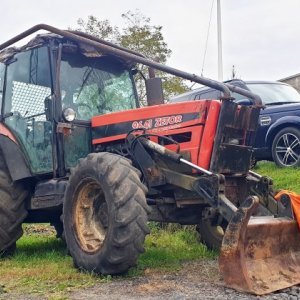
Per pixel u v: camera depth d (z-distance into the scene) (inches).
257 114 232.4
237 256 180.9
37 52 261.3
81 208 223.5
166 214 238.8
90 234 219.5
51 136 250.5
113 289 188.1
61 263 235.0
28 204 263.4
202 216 239.5
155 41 898.7
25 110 263.9
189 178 213.9
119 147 244.4
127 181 205.0
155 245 284.7
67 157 249.9
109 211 204.2
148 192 229.6
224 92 215.9
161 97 270.1
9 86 274.1
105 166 210.1
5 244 259.8
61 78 255.6
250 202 182.5
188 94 463.5
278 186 353.7
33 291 185.9
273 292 180.4
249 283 178.2
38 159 255.1
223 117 217.0
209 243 263.1
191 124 223.6
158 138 233.3
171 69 226.1
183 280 199.9
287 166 396.8
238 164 226.8
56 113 249.1
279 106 409.7
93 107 264.7
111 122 247.9
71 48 255.3
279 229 199.5
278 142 402.9
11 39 263.0
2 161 262.8
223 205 200.2
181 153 225.0
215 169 217.0
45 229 418.0
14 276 210.2
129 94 281.7
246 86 430.0
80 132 254.2
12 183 258.8
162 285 192.2
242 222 181.5
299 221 204.7
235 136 225.6
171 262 234.8
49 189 250.2
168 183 223.9
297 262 203.9
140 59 233.0
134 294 180.4
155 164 227.5
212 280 198.7
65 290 187.2
